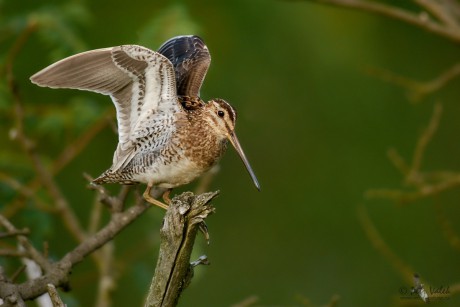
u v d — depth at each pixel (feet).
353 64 46.65
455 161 48.24
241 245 47.57
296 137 47.39
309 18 46.11
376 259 47.34
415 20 37.35
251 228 47.65
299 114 47.01
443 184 35.73
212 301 46.55
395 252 47.55
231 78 44.83
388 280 46.93
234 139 29.81
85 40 42.29
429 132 35.91
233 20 44.70
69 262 28.14
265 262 47.32
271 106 46.57
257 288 46.93
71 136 39.93
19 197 35.12
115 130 29.58
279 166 47.57
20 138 33.60
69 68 27.89
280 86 46.19
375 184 47.19
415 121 47.85
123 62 28.19
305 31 46.01
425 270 47.09
